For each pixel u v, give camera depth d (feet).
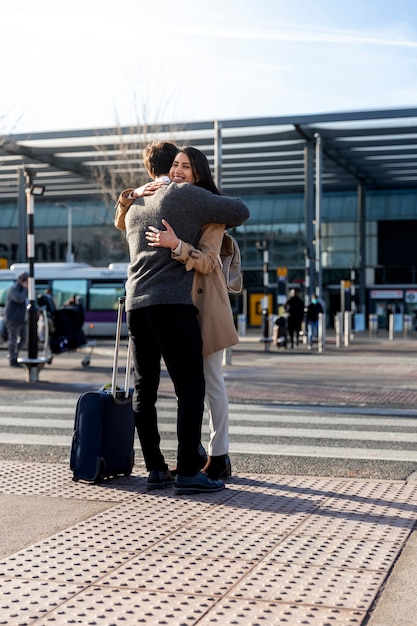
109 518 16.51
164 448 26.22
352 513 16.92
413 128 124.47
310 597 12.11
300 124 121.19
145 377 19.07
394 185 189.47
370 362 72.59
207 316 18.48
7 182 175.01
